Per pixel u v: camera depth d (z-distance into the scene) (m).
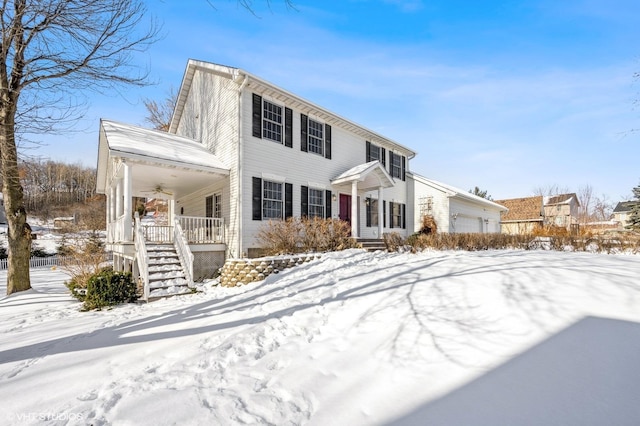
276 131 11.62
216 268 10.63
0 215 36.34
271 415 2.46
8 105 9.02
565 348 2.93
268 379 3.06
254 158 10.71
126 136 9.80
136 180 11.62
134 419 2.44
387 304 4.71
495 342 3.20
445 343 3.33
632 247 9.90
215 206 11.98
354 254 9.88
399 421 2.28
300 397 2.71
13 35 8.16
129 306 6.73
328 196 13.36
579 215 30.52
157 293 7.39
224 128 11.31
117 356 3.76
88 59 8.56
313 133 13.06
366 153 15.52
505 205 30.75
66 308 7.07
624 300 3.85
